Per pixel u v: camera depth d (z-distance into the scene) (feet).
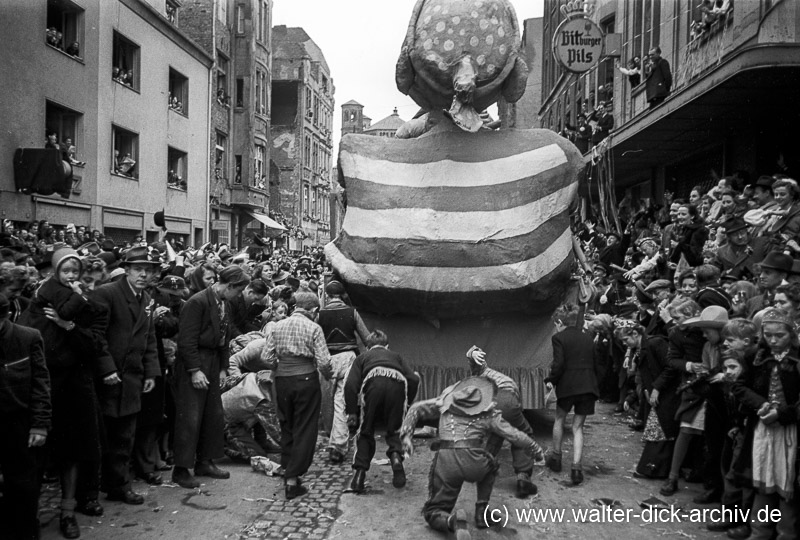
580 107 82.12
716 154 47.52
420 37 25.35
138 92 74.13
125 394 17.93
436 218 24.00
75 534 15.84
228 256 39.04
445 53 25.05
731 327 15.42
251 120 113.70
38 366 14.69
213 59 96.94
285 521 17.11
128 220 71.97
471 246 23.66
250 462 21.86
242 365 23.29
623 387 29.45
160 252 38.75
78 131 62.44
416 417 16.63
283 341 19.36
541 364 24.90
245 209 115.55
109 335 17.84
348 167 25.52
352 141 25.86
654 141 45.68
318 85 194.59
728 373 15.30
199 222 93.50
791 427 14.56
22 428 14.55
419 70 25.48
